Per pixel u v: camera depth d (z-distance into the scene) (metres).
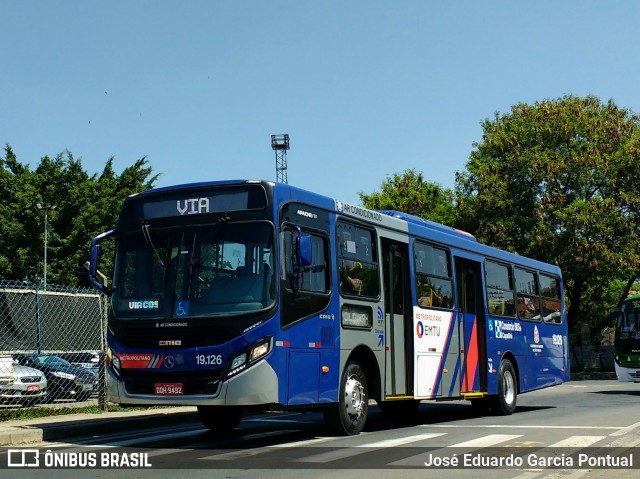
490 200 44.03
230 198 10.91
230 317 10.31
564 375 21.50
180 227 11.05
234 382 10.13
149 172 58.75
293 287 10.75
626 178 43.41
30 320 16.34
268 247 10.58
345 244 12.27
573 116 44.66
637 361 27.62
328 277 11.66
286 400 10.41
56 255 52.69
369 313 12.68
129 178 57.25
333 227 11.98
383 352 12.98
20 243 51.59
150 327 10.70
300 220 11.22
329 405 11.75
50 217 52.50
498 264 18.09
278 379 10.27
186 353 10.41
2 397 16.33
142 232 11.29
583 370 48.22
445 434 12.34
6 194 53.31
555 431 12.73
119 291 11.19
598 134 44.50
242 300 10.42
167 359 10.52
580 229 41.50
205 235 10.88
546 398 23.91
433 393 14.52
